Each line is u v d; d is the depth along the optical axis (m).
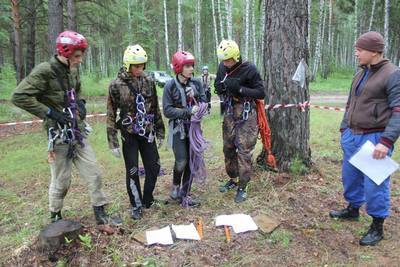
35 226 4.51
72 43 3.54
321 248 3.76
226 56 4.31
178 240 3.85
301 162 5.36
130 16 39.72
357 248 3.77
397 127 3.43
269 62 5.30
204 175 4.61
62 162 3.90
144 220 4.29
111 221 4.18
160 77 24.80
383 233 4.00
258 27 36.41
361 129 3.77
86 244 3.65
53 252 3.61
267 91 5.36
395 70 3.51
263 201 4.65
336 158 6.61
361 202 4.16
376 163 3.61
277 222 4.14
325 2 33.66
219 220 4.15
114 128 4.16
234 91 4.44
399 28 32.19
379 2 30.91
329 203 4.64
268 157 5.11
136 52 3.92
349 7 33.50
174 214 4.44
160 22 42.91
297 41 5.11
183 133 4.43
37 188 6.08
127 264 3.51
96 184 4.05
